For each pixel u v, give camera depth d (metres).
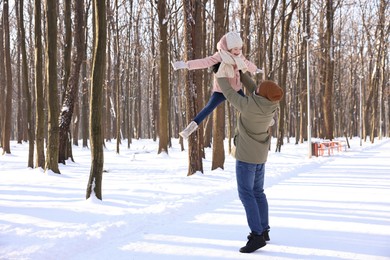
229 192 9.29
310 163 17.23
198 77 15.03
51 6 12.63
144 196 8.48
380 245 4.66
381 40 37.75
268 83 4.42
